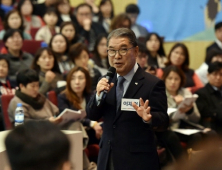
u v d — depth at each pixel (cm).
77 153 757
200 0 1742
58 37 1244
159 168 579
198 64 1752
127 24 1421
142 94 565
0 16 1527
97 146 964
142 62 1145
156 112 556
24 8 1540
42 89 1066
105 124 585
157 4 1809
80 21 1588
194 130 1003
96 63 1248
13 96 918
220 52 1373
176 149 948
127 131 564
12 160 235
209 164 209
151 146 569
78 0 1942
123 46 557
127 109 562
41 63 1120
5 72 1078
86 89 973
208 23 1731
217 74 1104
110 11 1702
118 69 564
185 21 1766
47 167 233
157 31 1811
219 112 1090
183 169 213
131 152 560
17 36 1202
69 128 869
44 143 235
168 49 1792
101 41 1259
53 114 918
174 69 1067
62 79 1132
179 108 998
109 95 578
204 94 1110
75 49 1173
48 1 1628
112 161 571
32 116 874
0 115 929
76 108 945
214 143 257
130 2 1867
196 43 1755
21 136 238
